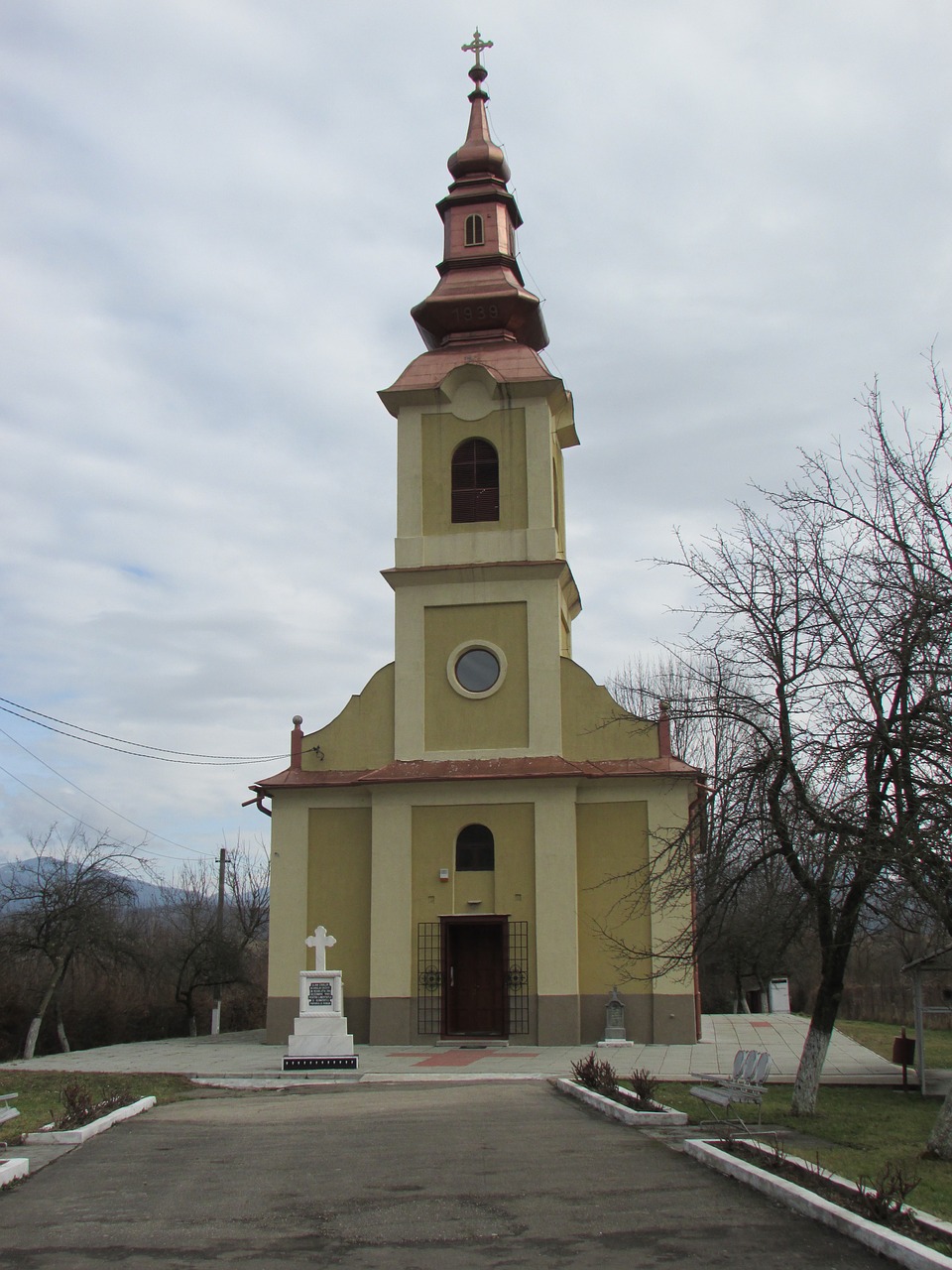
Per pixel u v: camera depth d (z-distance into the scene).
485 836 29.12
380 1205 10.75
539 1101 17.59
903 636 14.27
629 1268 8.62
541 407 31.59
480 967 28.70
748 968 44.88
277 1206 10.77
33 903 33.72
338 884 29.62
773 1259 8.75
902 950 23.73
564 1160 12.73
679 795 28.84
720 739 27.19
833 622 15.39
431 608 30.89
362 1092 19.53
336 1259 8.98
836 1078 21.11
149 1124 15.97
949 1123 13.23
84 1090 16.94
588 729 29.88
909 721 14.31
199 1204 10.88
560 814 28.73
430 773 29.23
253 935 53.59
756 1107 16.97
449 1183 11.64
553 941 28.11
